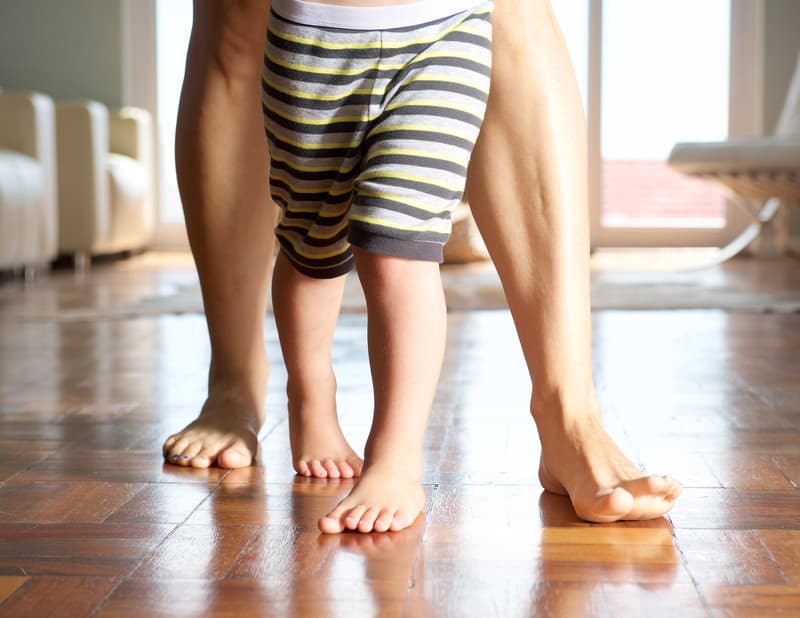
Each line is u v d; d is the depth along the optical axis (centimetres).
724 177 444
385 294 114
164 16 624
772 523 113
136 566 100
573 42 600
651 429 161
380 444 118
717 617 87
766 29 587
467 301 352
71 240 507
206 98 144
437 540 108
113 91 617
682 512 117
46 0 613
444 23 115
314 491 128
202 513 118
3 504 123
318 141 117
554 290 124
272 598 92
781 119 496
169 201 635
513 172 124
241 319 150
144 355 247
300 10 115
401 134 112
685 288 391
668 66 597
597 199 608
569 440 123
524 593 93
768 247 525
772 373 213
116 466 141
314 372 137
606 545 106
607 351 246
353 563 101
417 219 112
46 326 303
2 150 449
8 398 193
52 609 90
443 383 203
